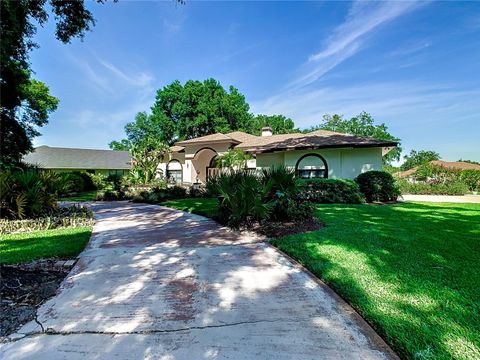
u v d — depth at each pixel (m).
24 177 9.62
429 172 27.22
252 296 3.58
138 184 22.25
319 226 7.62
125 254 5.46
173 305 3.35
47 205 10.12
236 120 43.16
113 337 2.71
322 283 3.97
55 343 2.62
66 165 39.53
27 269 4.52
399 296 3.40
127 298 3.54
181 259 5.13
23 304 3.37
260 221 7.81
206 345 2.57
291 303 3.38
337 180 14.32
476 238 6.11
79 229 8.18
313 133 21.88
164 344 2.59
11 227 7.94
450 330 2.68
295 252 5.25
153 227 8.37
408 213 10.08
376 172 15.04
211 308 3.27
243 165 20.17
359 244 5.67
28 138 20.97
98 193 19.12
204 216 10.53
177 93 40.66
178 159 28.00
